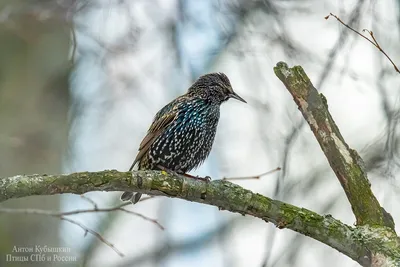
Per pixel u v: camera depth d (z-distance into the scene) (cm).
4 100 1288
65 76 1339
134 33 1395
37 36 1326
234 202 792
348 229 759
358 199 782
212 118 1236
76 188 757
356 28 1171
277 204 779
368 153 1243
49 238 1260
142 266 1498
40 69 1322
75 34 1320
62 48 1344
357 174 789
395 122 1171
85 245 1468
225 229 1498
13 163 1248
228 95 1252
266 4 1382
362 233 757
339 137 802
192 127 1210
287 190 1270
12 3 1309
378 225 768
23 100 1296
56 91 1329
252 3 1388
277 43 1366
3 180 738
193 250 1489
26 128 1280
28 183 741
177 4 1438
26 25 1317
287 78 820
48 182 746
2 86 1298
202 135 1223
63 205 1330
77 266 1429
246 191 795
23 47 1320
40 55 1326
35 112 1296
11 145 1251
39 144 1280
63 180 752
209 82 1241
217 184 802
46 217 1262
